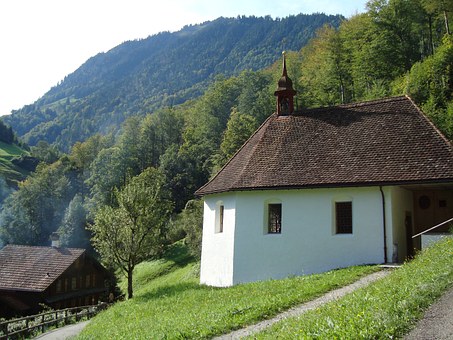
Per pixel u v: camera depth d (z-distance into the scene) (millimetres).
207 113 110500
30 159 149625
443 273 11773
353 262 22156
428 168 21516
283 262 23672
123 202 34844
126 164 90688
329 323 9055
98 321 23016
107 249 34750
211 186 27531
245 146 28953
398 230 22375
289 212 23984
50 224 92875
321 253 22922
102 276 49156
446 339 7789
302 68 92500
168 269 56250
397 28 68562
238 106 105062
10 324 29016
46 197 94562
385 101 26406
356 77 71125
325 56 76812
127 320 19578
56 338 22688
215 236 26812
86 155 127562
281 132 27594
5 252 45062
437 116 44625
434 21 71562
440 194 24406
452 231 20562
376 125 25109
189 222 50156
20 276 41562
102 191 84938
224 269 25562
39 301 39812
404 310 9195
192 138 103250
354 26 75688
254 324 12586
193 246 49688
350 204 23047
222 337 11758
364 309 9602
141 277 56500
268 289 17922
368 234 22078
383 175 22047
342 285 16359
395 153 23031
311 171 23969
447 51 53125
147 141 113312
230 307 15055
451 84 51281
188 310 17469
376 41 67875
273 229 24719
